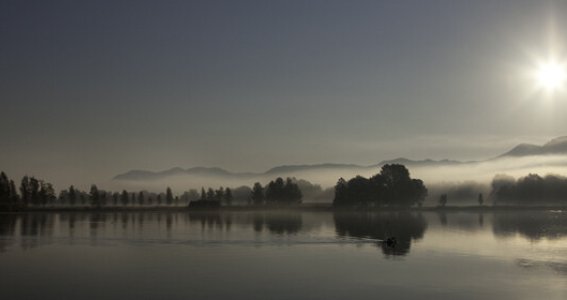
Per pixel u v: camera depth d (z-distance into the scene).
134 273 83.94
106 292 70.19
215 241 135.38
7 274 83.25
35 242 130.25
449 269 88.12
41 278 79.88
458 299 66.44
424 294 69.06
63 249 115.38
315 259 100.50
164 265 92.25
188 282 76.75
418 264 93.75
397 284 75.25
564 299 66.56
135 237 145.12
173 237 146.12
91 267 90.19
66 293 69.75
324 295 68.56
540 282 76.62
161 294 69.00
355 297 67.50
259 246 123.38
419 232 168.12
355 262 96.44
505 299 66.31
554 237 149.12
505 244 129.25
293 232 167.00
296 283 76.06
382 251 113.81
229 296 67.94
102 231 167.25
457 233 164.38
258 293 69.56
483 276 81.31
